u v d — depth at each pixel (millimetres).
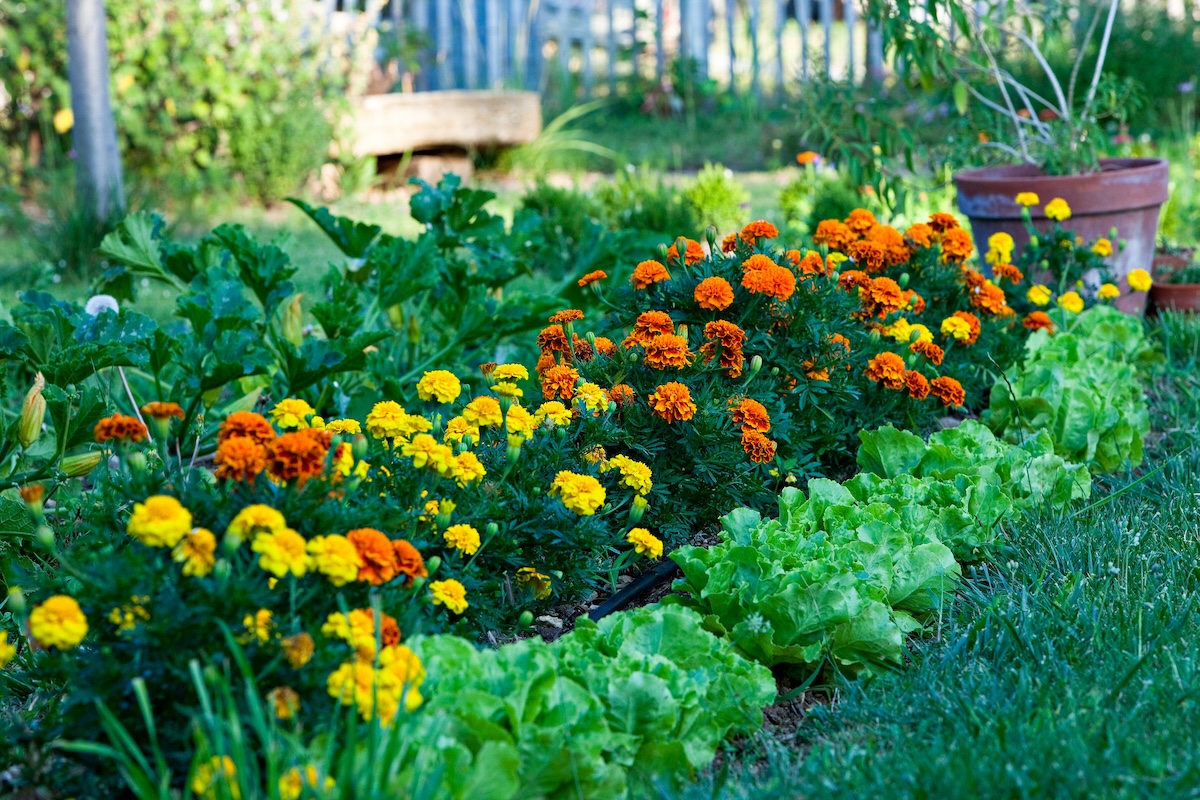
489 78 12352
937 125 8570
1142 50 9992
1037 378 3771
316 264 6469
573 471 2791
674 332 3242
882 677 2414
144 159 8180
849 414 3506
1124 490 3211
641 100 12906
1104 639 2432
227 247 3885
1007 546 2959
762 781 2092
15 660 2508
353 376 4055
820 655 2484
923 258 4000
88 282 5996
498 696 1976
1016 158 5762
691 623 2281
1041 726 2055
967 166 5867
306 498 2098
